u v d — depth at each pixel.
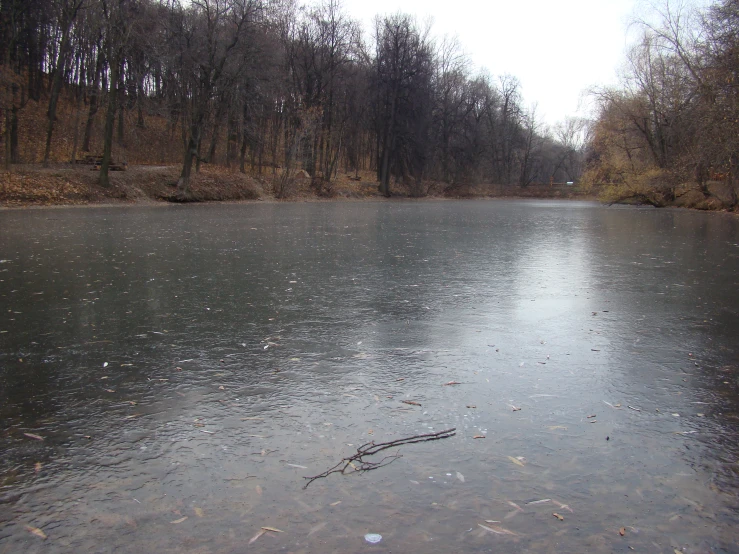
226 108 43.44
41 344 6.30
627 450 3.90
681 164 39.50
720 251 15.47
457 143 71.62
